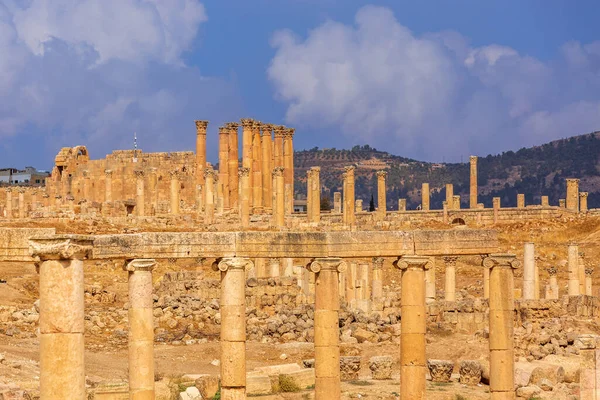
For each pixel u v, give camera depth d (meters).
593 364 66.38
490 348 61.16
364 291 121.56
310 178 176.12
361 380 79.69
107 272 133.25
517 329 102.06
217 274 136.50
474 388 76.25
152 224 164.50
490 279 61.22
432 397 71.69
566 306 113.88
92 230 153.38
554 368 78.44
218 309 109.00
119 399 65.88
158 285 120.75
